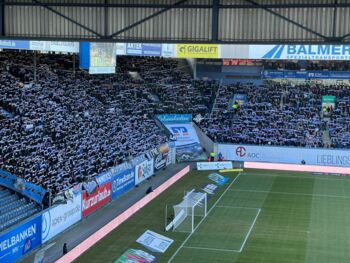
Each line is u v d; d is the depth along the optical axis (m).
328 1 25.81
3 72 60.12
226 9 26.91
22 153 46.22
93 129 58.72
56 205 39.59
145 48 70.25
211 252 37.62
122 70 79.56
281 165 68.31
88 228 41.88
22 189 41.03
